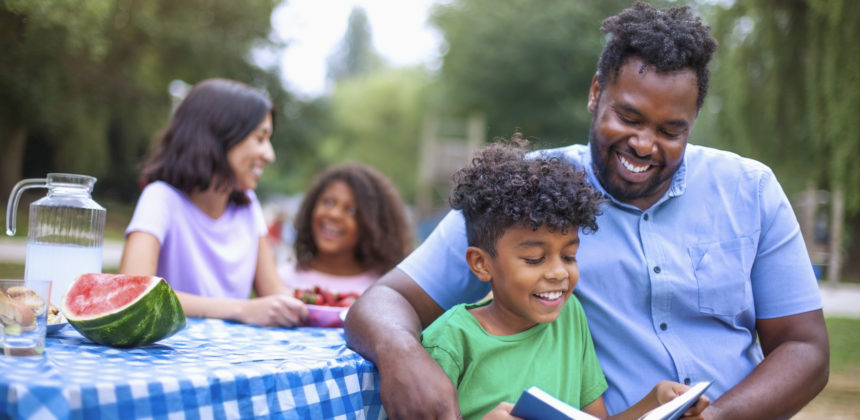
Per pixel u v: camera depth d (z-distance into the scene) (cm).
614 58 184
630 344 189
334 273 379
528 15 2959
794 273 190
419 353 156
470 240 182
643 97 178
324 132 2319
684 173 197
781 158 1095
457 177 188
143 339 163
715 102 1512
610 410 187
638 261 191
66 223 188
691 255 191
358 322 174
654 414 139
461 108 3120
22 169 2072
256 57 1655
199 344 177
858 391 444
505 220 168
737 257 191
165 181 268
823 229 1303
